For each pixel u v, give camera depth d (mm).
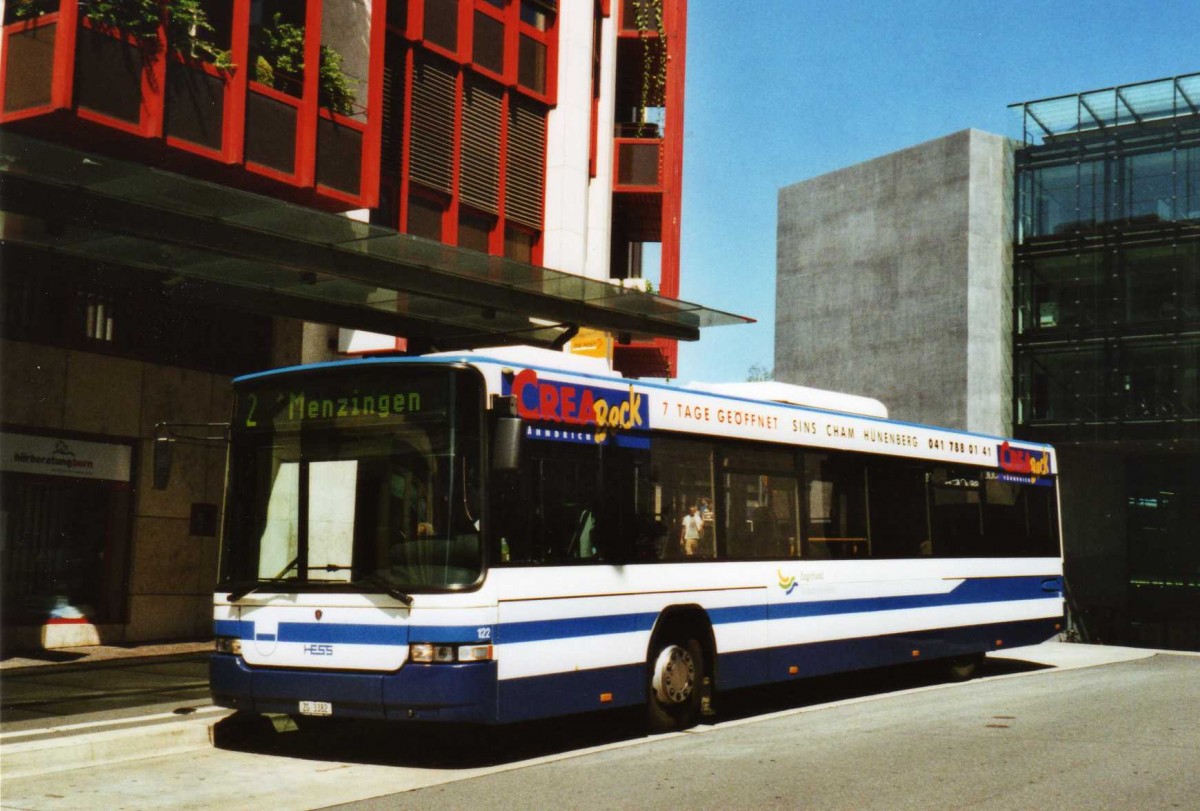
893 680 16953
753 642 12602
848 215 54219
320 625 9680
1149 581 51625
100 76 14414
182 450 18453
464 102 23656
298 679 9680
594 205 28453
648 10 31734
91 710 11352
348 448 9945
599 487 10875
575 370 11336
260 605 9961
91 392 17234
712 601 12094
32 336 16547
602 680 10672
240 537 10242
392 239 13938
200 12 15375
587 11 26375
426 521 9562
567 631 10289
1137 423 45719
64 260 16656
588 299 17406
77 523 17203
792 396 14375
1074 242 47719
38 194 11992
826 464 14070
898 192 51906
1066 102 48219
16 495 16438
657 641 11539
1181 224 45375
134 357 17812
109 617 17547
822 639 13633
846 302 53844
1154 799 8188
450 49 23188
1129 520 52469
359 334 20797
